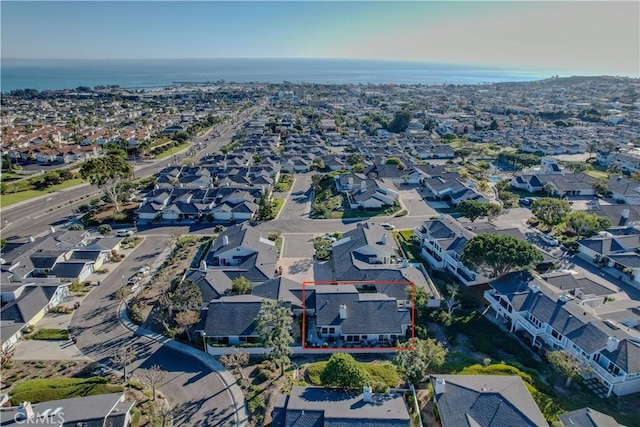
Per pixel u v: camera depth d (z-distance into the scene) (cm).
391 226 9150
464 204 8875
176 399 4500
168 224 9575
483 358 5100
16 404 4319
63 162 15675
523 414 3703
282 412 4003
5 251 7619
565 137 19100
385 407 3994
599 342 4700
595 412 3878
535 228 9131
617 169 13675
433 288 6412
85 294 6638
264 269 6900
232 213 9788
